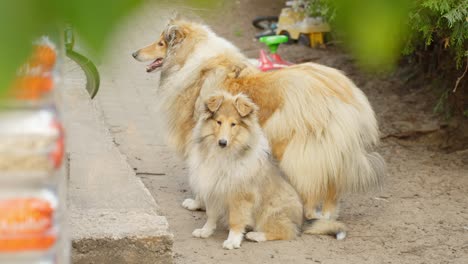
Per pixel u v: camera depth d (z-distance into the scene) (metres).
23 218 2.38
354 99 8.45
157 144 11.88
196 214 9.14
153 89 14.75
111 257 6.31
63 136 2.40
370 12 1.16
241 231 8.04
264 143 7.96
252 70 8.94
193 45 9.17
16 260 2.43
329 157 8.13
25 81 1.87
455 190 10.23
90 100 11.19
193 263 7.49
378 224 8.95
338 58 15.75
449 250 8.17
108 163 8.89
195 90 9.01
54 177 2.38
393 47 1.25
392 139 12.23
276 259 7.66
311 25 16.88
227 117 7.75
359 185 8.43
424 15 6.89
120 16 1.09
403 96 13.57
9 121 2.12
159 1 1.13
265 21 18.95
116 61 1.16
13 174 2.29
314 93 8.23
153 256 6.39
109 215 6.79
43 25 1.05
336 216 8.71
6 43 1.03
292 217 8.16
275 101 8.36
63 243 2.79
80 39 1.10
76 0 1.06
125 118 13.04
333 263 7.63
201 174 8.07
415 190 10.24
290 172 8.20
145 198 7.73
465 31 9.54
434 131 12.26
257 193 7.96
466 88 12.42
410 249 8.18
